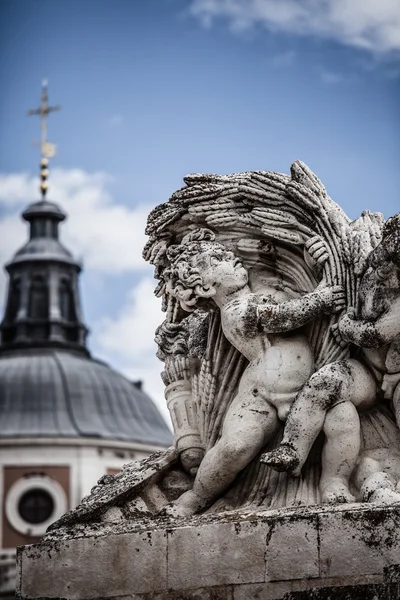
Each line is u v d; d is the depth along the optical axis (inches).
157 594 359.3
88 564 371.9
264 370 374.3
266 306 375.2
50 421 2310.5
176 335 419.8
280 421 374.6
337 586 334.3
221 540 352.8
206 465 377.7
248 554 348.2
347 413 361.1
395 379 365.1
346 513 338.0
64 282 2709.2
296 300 372.8
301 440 361.7
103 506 387.2
